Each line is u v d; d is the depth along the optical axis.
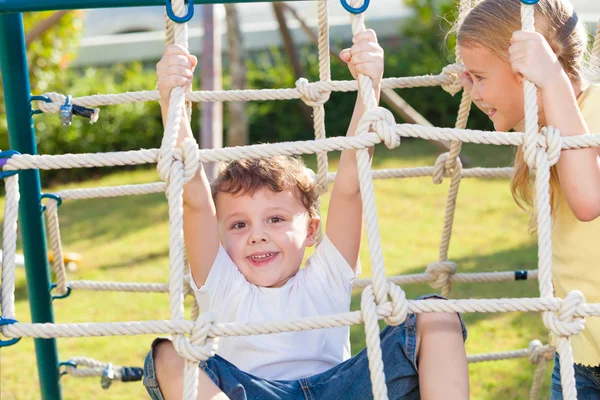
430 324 1.90
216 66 4.95
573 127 1.78
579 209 1.83
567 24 2.09
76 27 8.25
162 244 5.79
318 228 2.44
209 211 2.08
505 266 4.86
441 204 6.49
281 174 2.28
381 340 1.97
